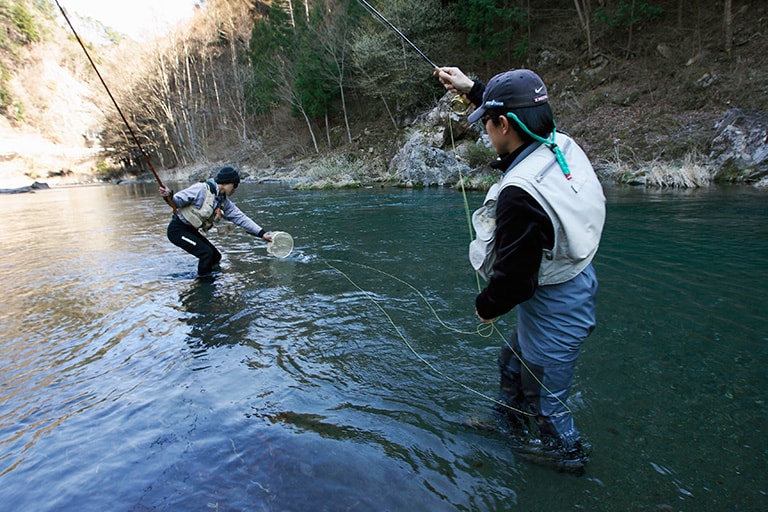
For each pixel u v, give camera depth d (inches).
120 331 121.1
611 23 611.2
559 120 611.8
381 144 805.2
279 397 84.1
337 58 901.8
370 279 158.1
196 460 66.4
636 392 80.8
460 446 68.8
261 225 290.7
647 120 523.8
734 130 422.6
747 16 537.3
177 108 1534.2
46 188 1095.0
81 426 76.3
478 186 460.4
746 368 87.9
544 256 55.9
